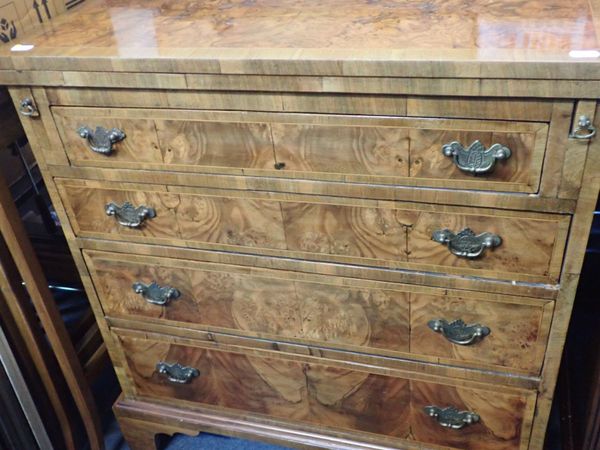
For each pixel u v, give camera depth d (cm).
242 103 88
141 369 128
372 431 118
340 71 80
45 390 130
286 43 87
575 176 80
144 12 108
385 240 95
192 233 105
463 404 108
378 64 78
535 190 83
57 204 109
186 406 130
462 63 75
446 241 91
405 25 89
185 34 95
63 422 133
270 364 117
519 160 81
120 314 121
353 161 89
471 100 78
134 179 101
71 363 124
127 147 98
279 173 93
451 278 95
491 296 94
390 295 100
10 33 105
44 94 96
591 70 71
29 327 118
